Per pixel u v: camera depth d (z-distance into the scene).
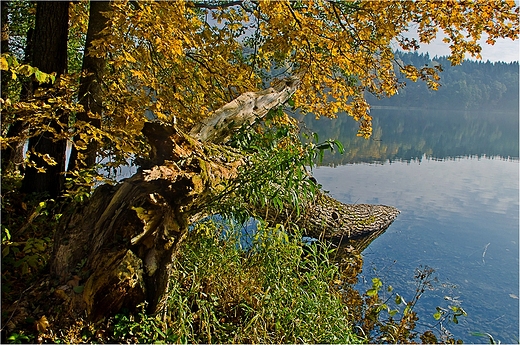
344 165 14.59
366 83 5.92
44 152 4.48
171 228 2.39
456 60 4.44
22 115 3.04
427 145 24.11
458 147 23.78
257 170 2.75
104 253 2.24
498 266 5.90
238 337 2.69
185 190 2.37
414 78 5.20
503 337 3.98
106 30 3.52
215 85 5.17
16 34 6.36
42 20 4.44
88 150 4.18
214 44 5.03
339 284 3.99
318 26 4.95
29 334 2.10
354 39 5.09
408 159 17.33
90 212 2.56
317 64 5.45
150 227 2.28
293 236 3.98
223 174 2.62
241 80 4.91
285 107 5.34
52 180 4.58
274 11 4.60
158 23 3.42
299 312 3.04
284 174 2.87
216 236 3.62
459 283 5.23
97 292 2.17
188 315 2.71
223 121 3.48
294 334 2.85
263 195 2.77
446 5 3.99
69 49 6.54
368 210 8.28
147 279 2.32
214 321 2.77
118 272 2.17
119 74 4.19
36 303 2.30
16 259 2.90
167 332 2.46
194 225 3.36
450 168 15.23
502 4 3.71
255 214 3.60
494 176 13.77
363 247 6.63
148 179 2.16
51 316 2.20
